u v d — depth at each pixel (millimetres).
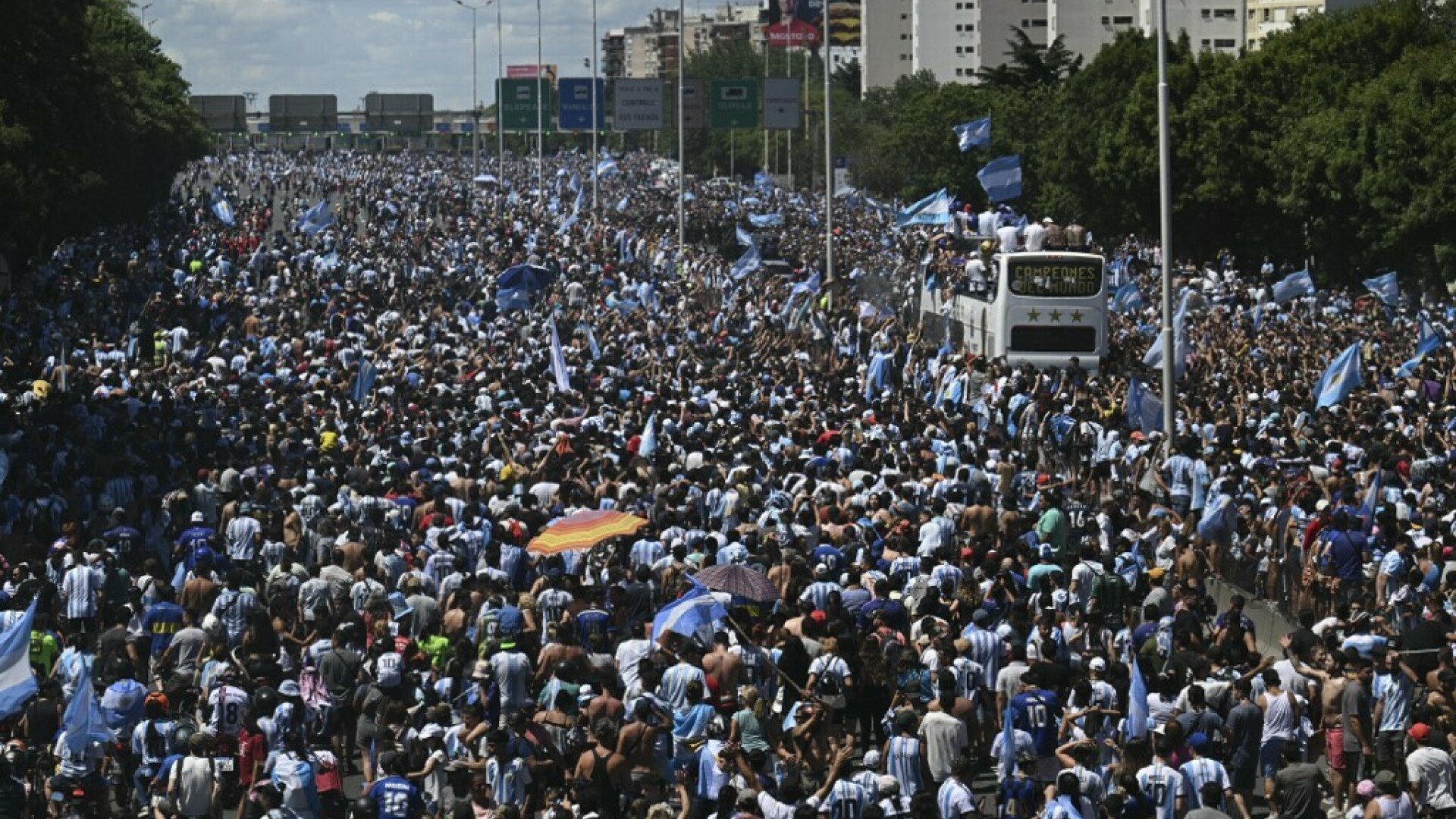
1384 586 24281
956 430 33812
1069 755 17453
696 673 19391
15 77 66438
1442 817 17609
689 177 157875
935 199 60469
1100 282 50031
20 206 63156
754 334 54688
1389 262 73000
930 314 59656
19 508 28125
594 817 16656
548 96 138375
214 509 29516
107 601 24000
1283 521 27375
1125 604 24219
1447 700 19828
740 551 23641
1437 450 31891
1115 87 91000
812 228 102688
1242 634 21828
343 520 26125
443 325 53969
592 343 47625
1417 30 80250
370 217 111812
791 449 32000
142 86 110562
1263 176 80688
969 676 20656
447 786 18000
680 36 88438
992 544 26281
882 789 16906
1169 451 32594
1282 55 81562
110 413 35656
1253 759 19250
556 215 111688
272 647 22219
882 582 22312
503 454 32469
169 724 18984
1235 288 64750
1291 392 37438
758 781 17391
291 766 17188
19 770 18281
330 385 40062
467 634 22078
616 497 27609
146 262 71438
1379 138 68750
